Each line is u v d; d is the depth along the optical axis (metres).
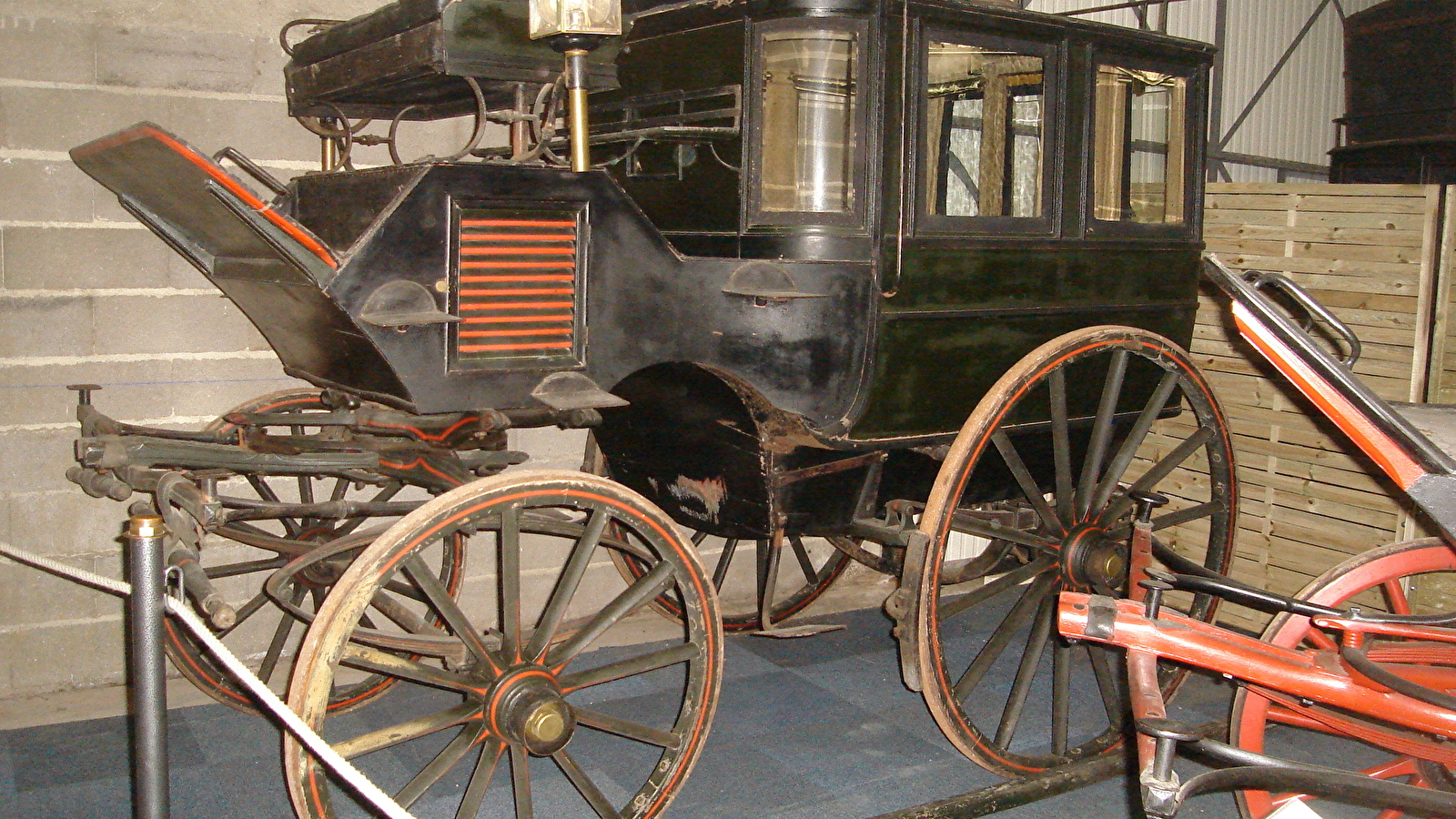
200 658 3.19
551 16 2.33
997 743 2.98
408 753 3.17
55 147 3.30
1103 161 3.26
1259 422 4.13
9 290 3.28
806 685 3.79
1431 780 2.65
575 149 2.45
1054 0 5.74
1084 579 3.13
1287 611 2.47
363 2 3.72
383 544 2.20
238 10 3.51
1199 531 4.30
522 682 2.41
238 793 2.90
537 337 2.46
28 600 3.41
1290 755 3.36
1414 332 3.76
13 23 3.21
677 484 3.38
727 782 3.07
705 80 2.95
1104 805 3.03
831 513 3.14
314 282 2.22
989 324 3.06
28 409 3.34
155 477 2.57
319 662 2.14
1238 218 4.25
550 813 2.88
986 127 3.03
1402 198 3.77
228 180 2.21
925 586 2.78
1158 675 3.46
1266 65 7.13
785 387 2.79
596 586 4.25
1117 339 3.11
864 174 2.79
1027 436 3.27
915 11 2.77
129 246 3.42
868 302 2.82
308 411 3.45
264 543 3.03
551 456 4.08
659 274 2.59
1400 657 2.56
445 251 2.32
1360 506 3.83
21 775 2.93
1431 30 6.48
